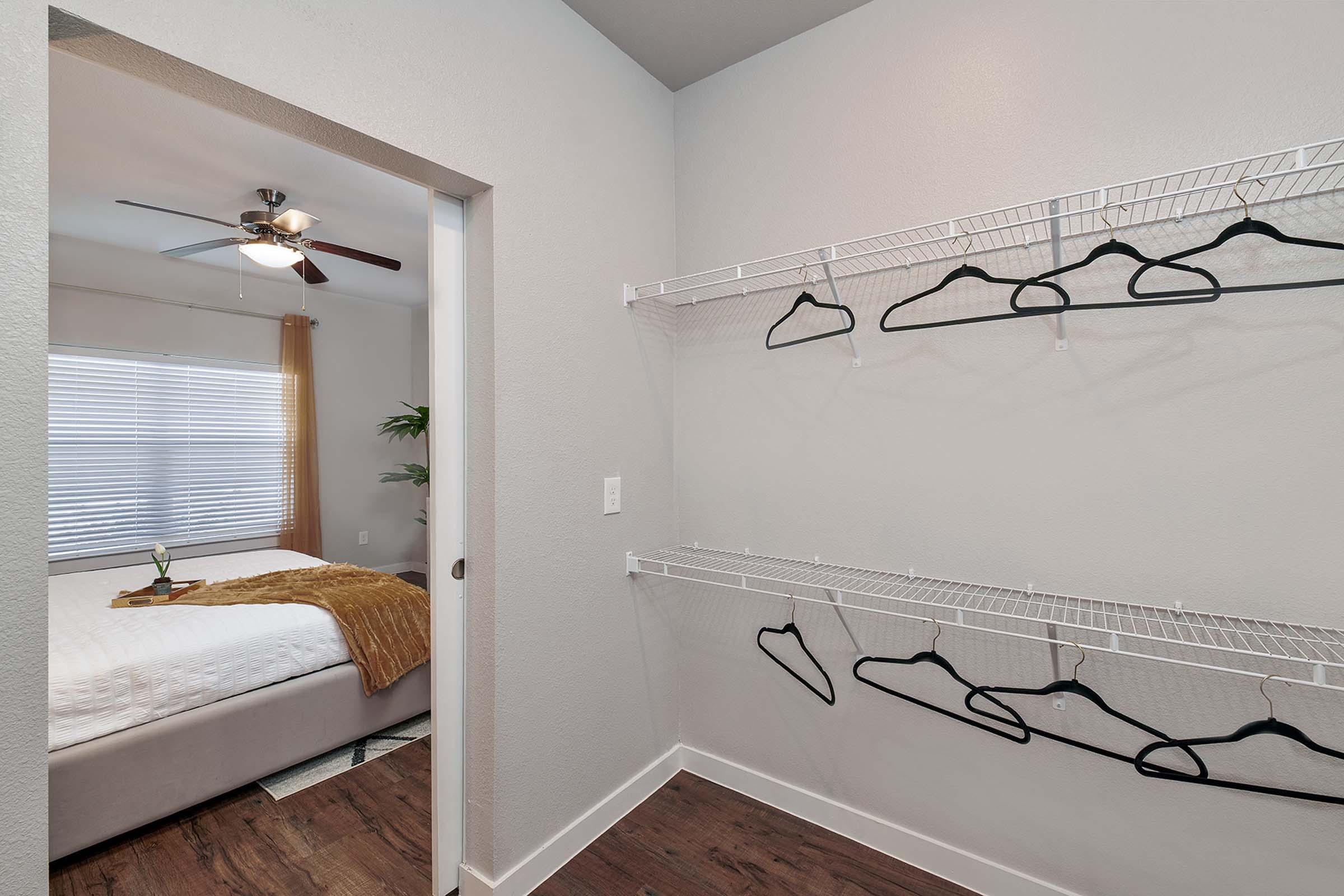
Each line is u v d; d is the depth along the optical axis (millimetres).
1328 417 1234
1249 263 1301
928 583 1702
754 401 2041
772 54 1991
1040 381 1541
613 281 1938
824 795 1915
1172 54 1371
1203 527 1354
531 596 1652
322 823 2031
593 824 1842
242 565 3568
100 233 3787
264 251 3035
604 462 1903
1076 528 1499
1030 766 1566
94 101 2232
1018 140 1560
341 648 2525
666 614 2186
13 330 836
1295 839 1284
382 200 3230
